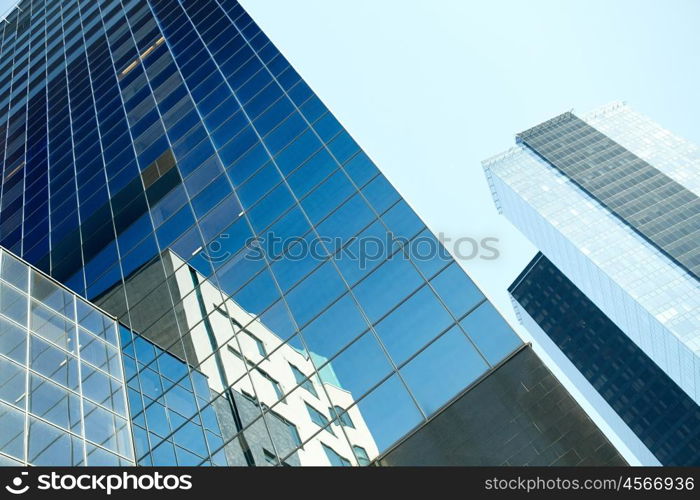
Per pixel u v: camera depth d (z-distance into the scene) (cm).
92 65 5291
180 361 2298
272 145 2886
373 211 2295
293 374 2011
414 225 2170
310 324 2111
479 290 1892
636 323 11000
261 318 2236
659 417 11625
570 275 13288
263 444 1862
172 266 2673
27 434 1677
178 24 4834
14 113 5597
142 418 2156
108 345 2419
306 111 2944
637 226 11994
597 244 12000
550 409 1564
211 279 2492
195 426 2034
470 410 1650
